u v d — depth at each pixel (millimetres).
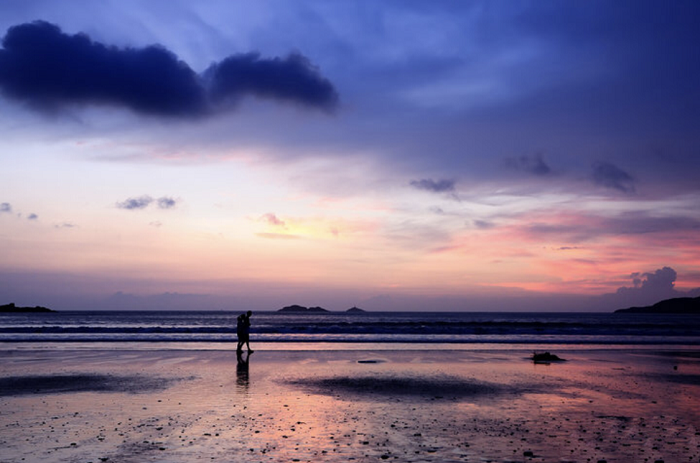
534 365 17750
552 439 7395
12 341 26953
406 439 7320
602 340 30422
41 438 7273
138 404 10109
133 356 19781
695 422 8773
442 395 11445
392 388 12414
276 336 31594
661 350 24359
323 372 15352
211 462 6043
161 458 6207
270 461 6102
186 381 13367
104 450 6594
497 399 10984
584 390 12391
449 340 29562
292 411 9445
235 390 11938
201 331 38125
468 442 7164
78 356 19719
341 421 8578
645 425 8492
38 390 11859
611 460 6277
